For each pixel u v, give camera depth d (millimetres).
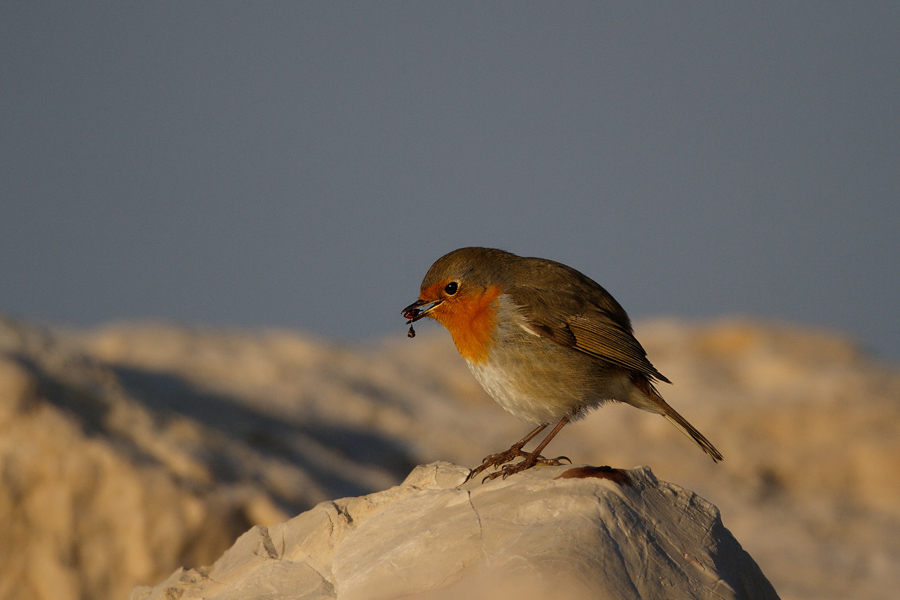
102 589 12844
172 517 13242
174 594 7160
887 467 21484
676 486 6914
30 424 13570
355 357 25766
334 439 19766
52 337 17484
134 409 15516
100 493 13250
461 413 23438
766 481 21531
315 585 6637
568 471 6816
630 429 23562
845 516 19906
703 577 6125
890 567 16984
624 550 5984
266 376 21906
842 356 28172
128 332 23078
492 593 5605
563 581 5555
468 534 6242
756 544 18141
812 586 15945
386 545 6637
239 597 6750
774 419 23438
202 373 21062
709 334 29906
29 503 12984
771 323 30203
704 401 24547
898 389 24922
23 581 12688
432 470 7742
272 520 13672
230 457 15523
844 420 23188
